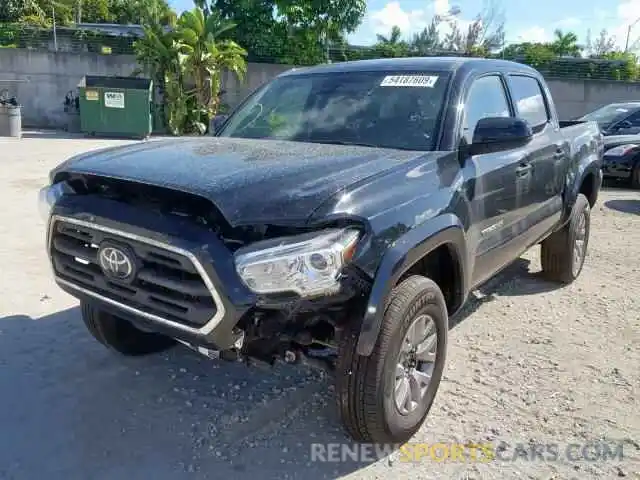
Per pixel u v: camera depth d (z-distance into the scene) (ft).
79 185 10.25
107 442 10.16
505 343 14.58
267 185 8.64
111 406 11.25
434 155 11.05
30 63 66.54
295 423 10.90
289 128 13.12
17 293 16.28
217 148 11.00
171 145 11.43
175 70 62.80
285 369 12.89
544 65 69.51
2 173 34.14
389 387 9.42
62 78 67.36
